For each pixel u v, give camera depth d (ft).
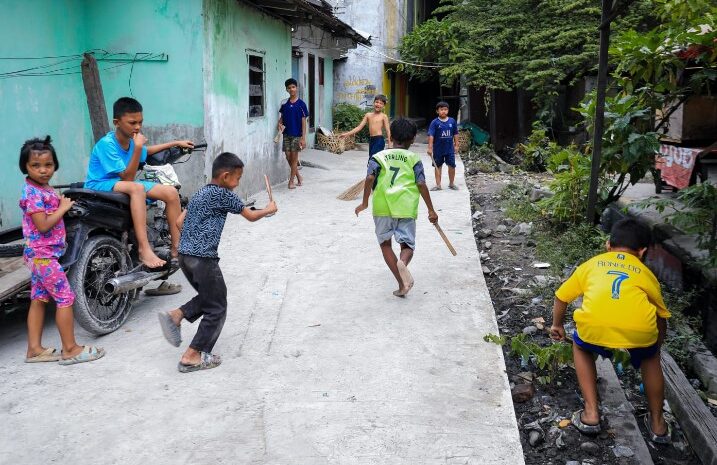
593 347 11.63
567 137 60.64
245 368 13.75
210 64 28.68
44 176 13.42
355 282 19.26
